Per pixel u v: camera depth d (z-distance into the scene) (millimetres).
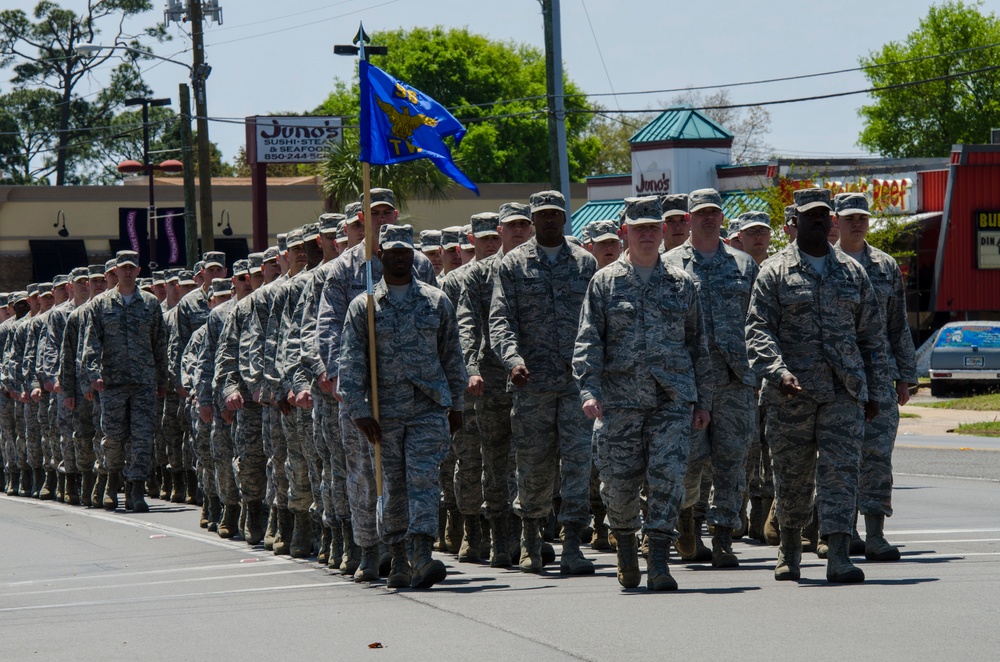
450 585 13719
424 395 13742
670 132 62219
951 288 56812
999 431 35281
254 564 16625
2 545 19906
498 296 14711
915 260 58500
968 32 115250
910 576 13125
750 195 54375
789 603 11602
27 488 29938
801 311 12867
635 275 13062
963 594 11836
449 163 15359
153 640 11281
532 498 14711
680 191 62094
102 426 24781
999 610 11008
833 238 17484
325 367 14438
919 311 58406
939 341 47562
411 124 15117
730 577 13648
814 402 12867
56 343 26953
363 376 13664
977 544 15789
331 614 12109
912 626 10383
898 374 15359
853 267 12969
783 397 12992
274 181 92188
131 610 13156
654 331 12945
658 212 13078
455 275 16656
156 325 24922
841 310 12852
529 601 12297
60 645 11281
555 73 43938
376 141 14789
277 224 76688
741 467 14859
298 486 16891
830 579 12852
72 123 117562
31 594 14922
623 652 9781
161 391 25141
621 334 12984
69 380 25797
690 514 15180
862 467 14922
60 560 18000
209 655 10508
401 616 11805
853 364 12758
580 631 10664
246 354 17859
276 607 12734
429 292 13875
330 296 14555
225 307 19688
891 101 117312
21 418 29750
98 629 12031
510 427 15547
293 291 16203
